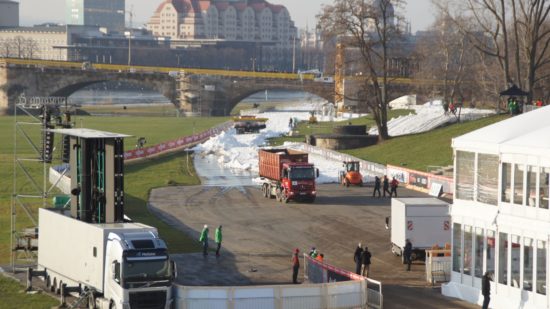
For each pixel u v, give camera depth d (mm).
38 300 106438
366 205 184500
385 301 106875
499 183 103250
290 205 185125
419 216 130500
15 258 133125
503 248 103062
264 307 95125
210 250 139750
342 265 129750
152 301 94000
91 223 105062
